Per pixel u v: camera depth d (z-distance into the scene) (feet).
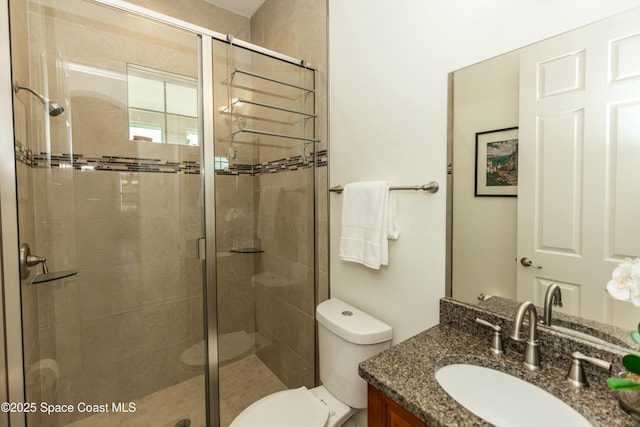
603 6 2.49
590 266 2.64
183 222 6.05
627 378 2.06
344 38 5.17
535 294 2.99
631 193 2.41
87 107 5.38
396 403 2.54
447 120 3.67
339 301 5.35
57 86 5.01
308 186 6.07
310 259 6.15
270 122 6.24
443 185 3.75
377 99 4.61
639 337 2.18
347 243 4.75
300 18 6.18
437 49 3.75
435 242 3.86
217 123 5.90
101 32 5.35
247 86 6.01
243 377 6.64
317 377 6.07
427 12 3.85
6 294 3.46
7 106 3.45
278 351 6.88
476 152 3.42
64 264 5.24
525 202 3.05
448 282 3.73
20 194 3.88
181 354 6.14
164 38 5.57
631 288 2.19
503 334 3.14
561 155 2.78
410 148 4.14
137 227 5.95
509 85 3.11
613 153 2.49
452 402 2.31
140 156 5.91
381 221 4.26
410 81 4.10
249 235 6.85
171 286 6.13
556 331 2.81
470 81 3.43
